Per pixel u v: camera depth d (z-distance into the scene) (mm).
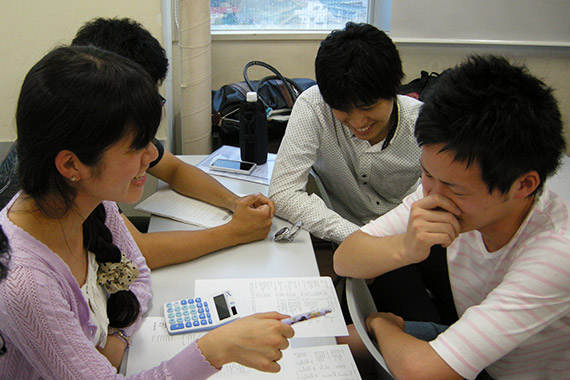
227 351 852
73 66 685
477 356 845
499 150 756
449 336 878
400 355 925
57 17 2062
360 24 1307
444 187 864
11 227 767
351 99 1272
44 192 742
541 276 827
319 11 2898
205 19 2316
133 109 708
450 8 2717
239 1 2822
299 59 2893
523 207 900
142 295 1066
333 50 1265
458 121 767
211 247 1286
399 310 1313
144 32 1255
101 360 826
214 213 1502
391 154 1584
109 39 1189
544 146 771
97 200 819
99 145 699
